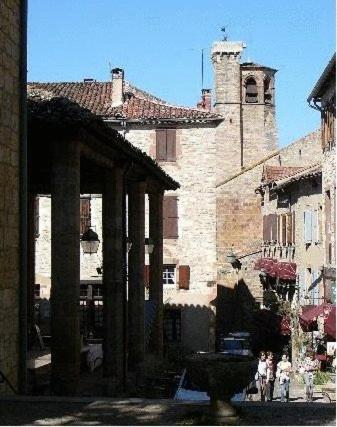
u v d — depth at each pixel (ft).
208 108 138.21
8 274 42.29
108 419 33.45
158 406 36.50
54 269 47.80
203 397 58.08
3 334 41.32
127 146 56.65
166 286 118.11
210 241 117.80
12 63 43.47
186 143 118.32
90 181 70.90
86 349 66.44
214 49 190.70
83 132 47.60
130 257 74.02
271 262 124.36
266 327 130.72
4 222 41.86
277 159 146.30
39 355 63.21
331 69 83.92
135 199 74.08
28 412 34.99
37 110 46.21
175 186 90.22
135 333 73.20
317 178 99.19
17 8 44.37
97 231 112.57
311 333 94.94
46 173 63.98
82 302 110.11
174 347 108.78
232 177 146.61
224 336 138.31
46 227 111.86
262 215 144.15
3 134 41.91
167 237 118.01
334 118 87.81
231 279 144.46
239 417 33.55
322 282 94.73
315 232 100.37
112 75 122.83
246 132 192.03
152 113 117.60
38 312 108.37
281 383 79.05
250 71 191.93
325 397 77.36
